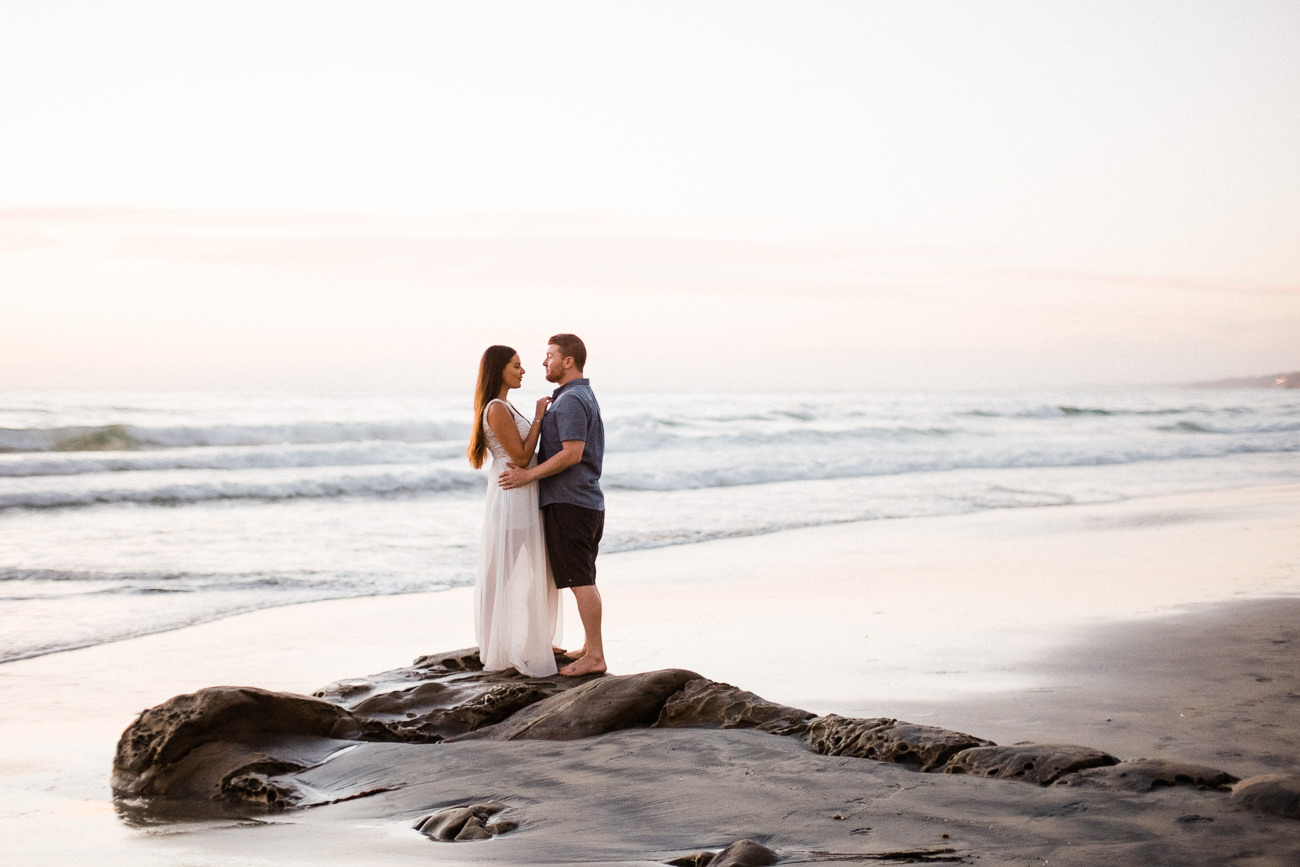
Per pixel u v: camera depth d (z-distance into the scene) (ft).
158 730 16.29
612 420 112.27
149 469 69.31
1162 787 12.19
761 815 12.19
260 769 15.66
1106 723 17.56
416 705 18.80
